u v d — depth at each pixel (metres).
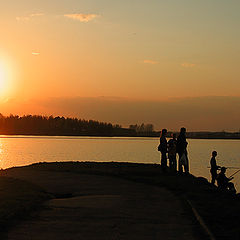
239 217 12.18
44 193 16.70
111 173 24.44
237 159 77.62
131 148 119.69
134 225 11.38
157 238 10.06
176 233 10.56
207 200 15.27
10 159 64.88
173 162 25.64
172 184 19.70
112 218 12.19
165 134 24.70
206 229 10.74
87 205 14.28
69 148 110.31
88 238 9.95
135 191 17.94
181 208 13.97
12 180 20.31
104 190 18.16
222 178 21.20
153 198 16.05
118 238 9.99
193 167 53.97
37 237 9.98
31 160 63.03
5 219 11.56
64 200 15.41
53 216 12.39
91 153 86.50
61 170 26.28
